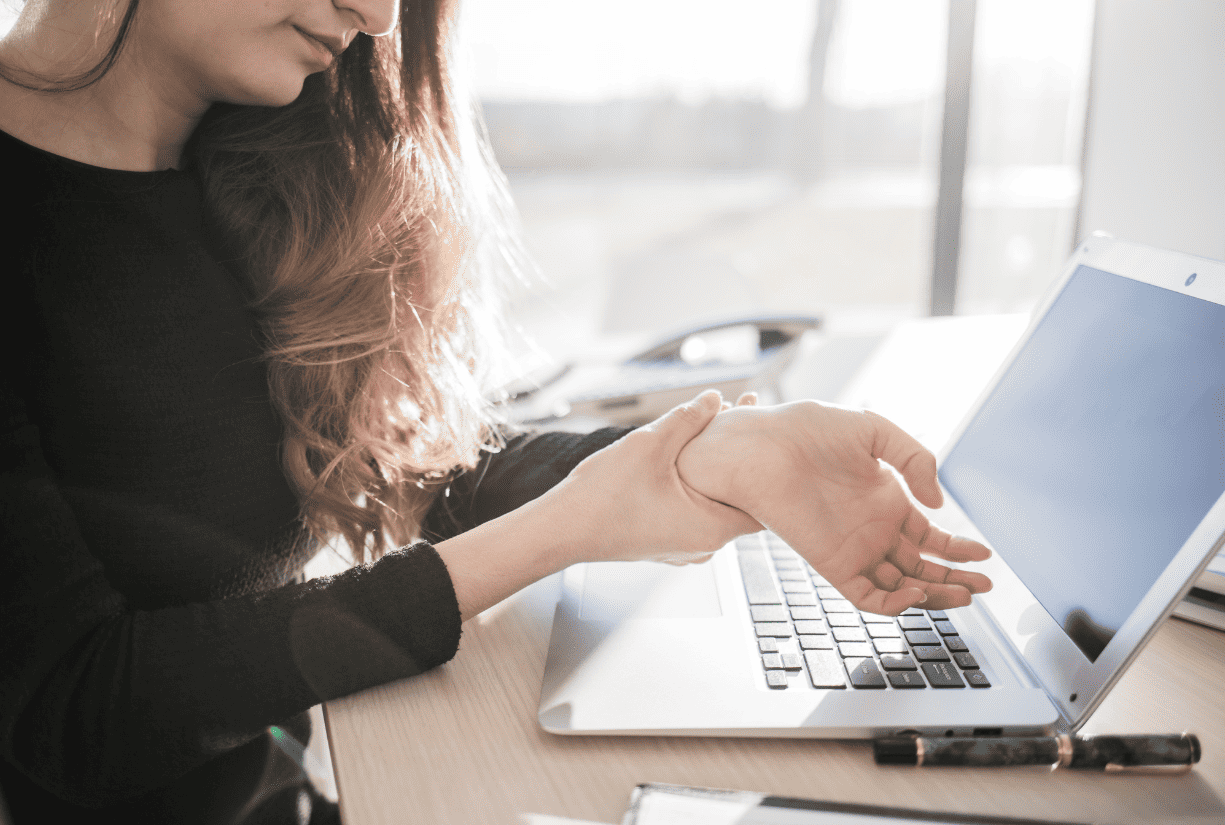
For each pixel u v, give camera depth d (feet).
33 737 1.37
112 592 1.55
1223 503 1.24
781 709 1.43
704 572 1.95
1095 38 5.86
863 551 1.54
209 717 1.41
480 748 1.40
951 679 1.50
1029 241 8.04
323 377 2.12
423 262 2.35
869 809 1.16
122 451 1.83
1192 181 4.95
